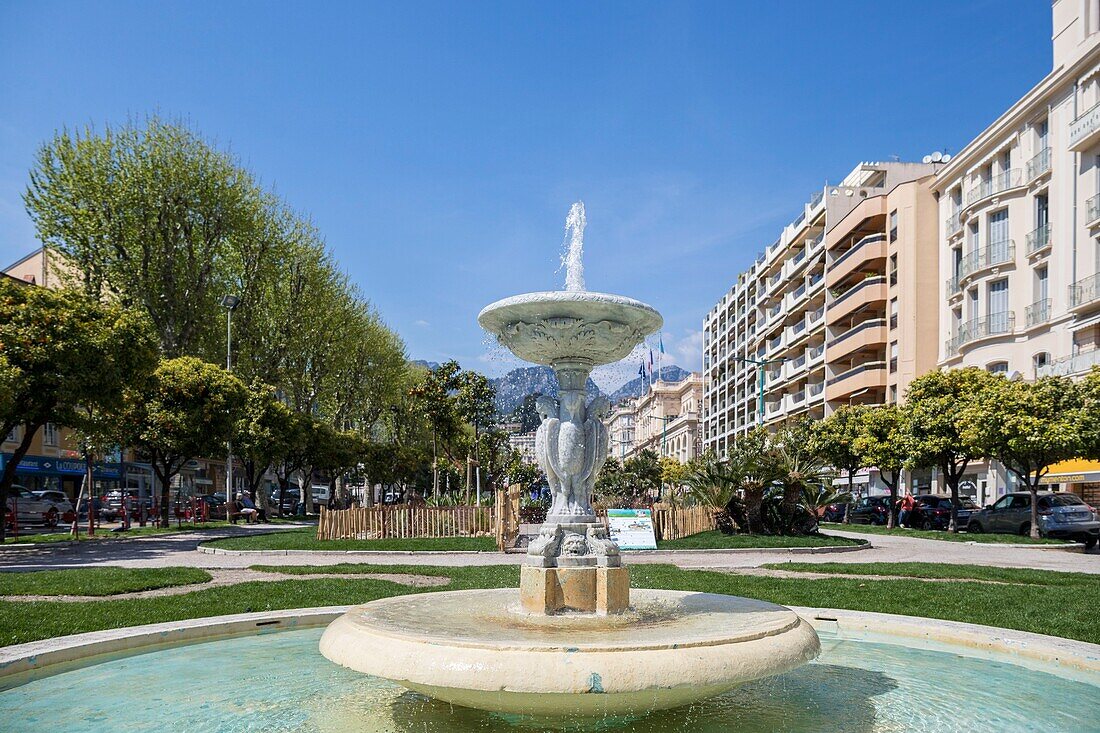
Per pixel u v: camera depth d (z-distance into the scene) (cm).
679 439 10438
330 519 2028
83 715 468
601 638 457
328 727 453
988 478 3578
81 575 1150
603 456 652
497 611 592
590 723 459
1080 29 3134
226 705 492
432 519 2209
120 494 3572
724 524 2245
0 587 1012
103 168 3222
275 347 3975
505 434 4522
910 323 4341
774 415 6800
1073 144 3069
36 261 4472
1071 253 3120
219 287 3703
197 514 3600
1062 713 477
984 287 3634
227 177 3556
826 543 1989
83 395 1873
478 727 456
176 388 2741
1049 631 733
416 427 5697
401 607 599
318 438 4078
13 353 1748
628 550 1848
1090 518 2367
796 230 6381
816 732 446
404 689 530
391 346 5378
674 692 416
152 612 818
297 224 4097
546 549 595
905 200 4456
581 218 766
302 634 712
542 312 636
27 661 551
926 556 1772
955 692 525
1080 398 2209
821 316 5881
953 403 2727
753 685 545
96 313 1970
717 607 611
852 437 3712
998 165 3659
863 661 618
